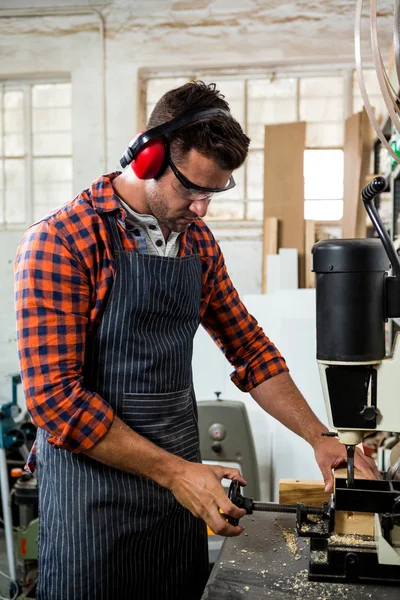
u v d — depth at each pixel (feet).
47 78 14.25
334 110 13.71
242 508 4.10
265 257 12.67
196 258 5.00
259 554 4.19
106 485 4.58
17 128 14.49
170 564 4.92
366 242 3.59
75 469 4.61
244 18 13.23
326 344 3.65
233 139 4.06
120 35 13.50
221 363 10.06
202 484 4.09
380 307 3.63
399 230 10.21
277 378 5.30
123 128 13.64
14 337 14.23
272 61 13.39
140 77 13.84
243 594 3.66
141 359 4.63
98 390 4.60
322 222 13.75
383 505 3.73
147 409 4.67
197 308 5.08
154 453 4.20
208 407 8.38
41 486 4.86
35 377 4.18
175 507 4.82
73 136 13.74
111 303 4.52
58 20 13.61
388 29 12.95
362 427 3.70
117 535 4.64
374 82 13.51
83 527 4.62
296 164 12.71
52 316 4.21
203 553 5.26
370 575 3.79
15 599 9.27
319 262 3.61
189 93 4.09
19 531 9.59
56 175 14.48
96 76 13.60
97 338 4.55
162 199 4.33
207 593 3.67
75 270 4.32
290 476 9.09
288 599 3.60
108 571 4.66
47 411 4.17
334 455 4.76
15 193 14.62
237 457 8.41
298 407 5.17
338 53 13.12
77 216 4.42
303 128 12.69
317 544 4.16
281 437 9.08
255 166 13.98
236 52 13.32
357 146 11.89
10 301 14.26
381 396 3.67
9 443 9.42
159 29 13.41
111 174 4.83
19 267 4.34
